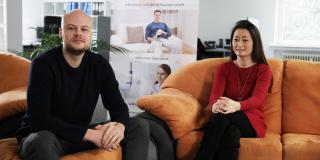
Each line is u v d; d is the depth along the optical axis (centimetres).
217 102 230
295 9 574
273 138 230
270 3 573
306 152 213
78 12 188
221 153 215
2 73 264
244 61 254
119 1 367
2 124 210
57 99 184
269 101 256
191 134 234
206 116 252
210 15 606
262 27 582
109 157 180
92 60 196
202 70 276
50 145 160
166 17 359
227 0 595
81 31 185
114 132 180
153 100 233
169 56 363
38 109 174
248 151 216
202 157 215
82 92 189
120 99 204
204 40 614
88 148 187
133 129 193
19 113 212
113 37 371
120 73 373
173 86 276
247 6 586
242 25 253
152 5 360
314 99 251
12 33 448
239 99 250
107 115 343
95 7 704
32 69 181
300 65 265
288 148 217
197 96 270
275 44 581
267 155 215
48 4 793
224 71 259
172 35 360
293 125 253
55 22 556
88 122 196
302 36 577
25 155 162
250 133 230
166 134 225
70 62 188
